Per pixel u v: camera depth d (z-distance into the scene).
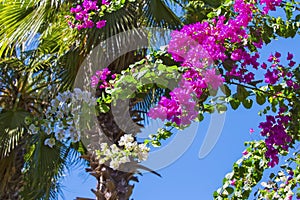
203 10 4.61
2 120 5.05
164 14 4.63
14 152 5.24
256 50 3.34
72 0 4.57
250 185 3.61
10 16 4.95
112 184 3.91
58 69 5.18
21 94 5.66
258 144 3.65
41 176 4.76
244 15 3.24
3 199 5.29
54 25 4.90
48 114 3.83
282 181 3.60
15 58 5.88
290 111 3.50
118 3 3.66
